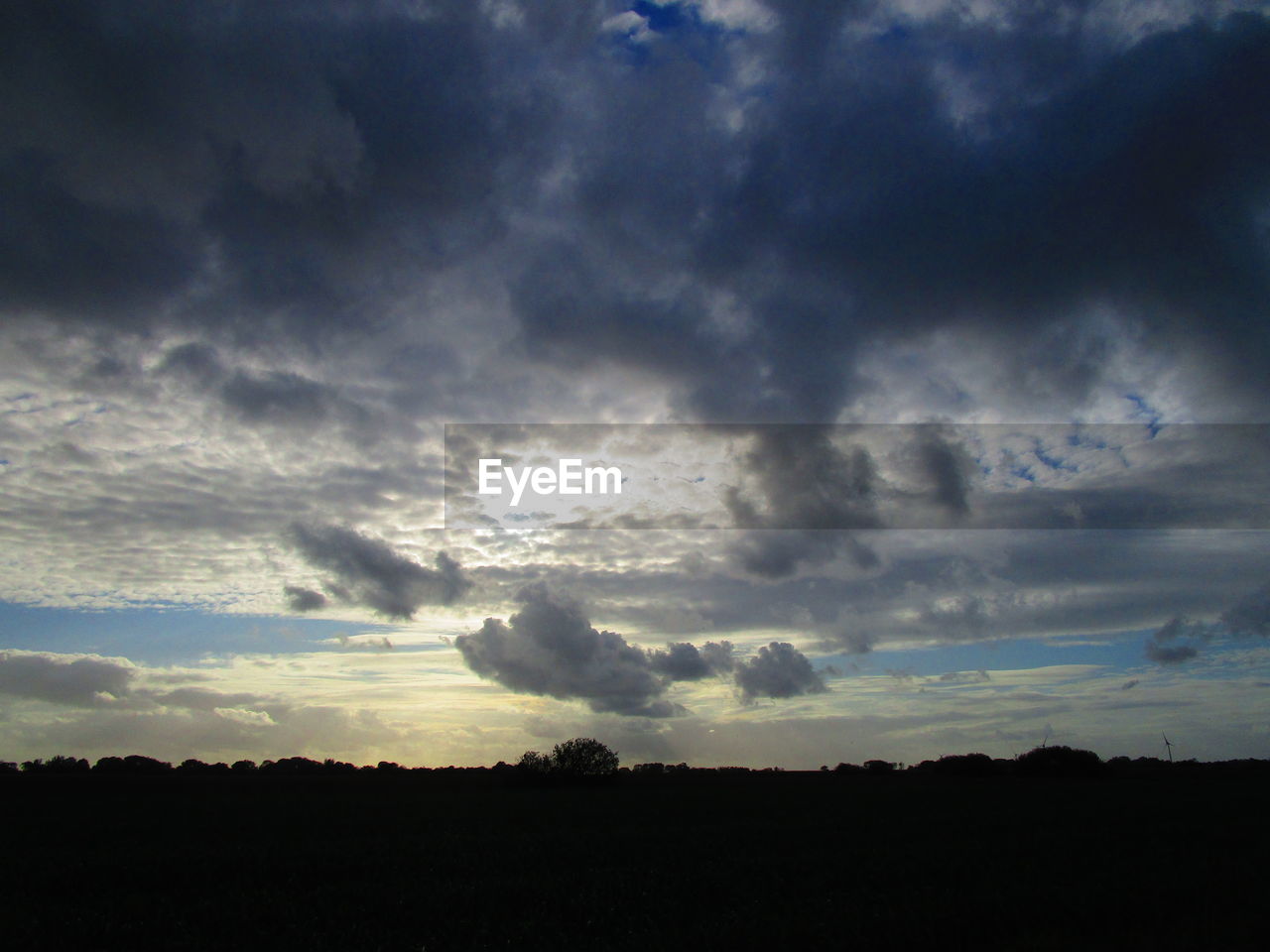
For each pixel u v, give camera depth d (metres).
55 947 14.61
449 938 15.21
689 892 19.05
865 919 15.60
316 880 21.47
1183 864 22.05
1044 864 22.53
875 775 135.75
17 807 50.75
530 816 42.88
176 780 96.69
